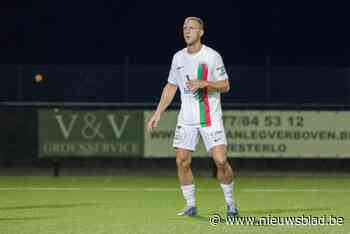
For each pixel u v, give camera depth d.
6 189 38.44
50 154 44.59
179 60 27.48
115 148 44.50
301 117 44.34
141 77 51.06
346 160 45.38
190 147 27.78
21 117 45.44
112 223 27.08
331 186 40.44
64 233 25.08
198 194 36.59
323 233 25.03
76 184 40.94
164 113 44.38
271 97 51.16
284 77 51.12
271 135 44.41
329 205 32.41
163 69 51.16
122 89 51.06
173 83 27.92
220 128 27.08
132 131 44.41
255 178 44.06
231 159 45.66
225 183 27.66
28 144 45.59
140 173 45.66
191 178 28.47
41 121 44.59
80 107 44.53
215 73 27.14
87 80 51.03
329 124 44.34
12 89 50.94
